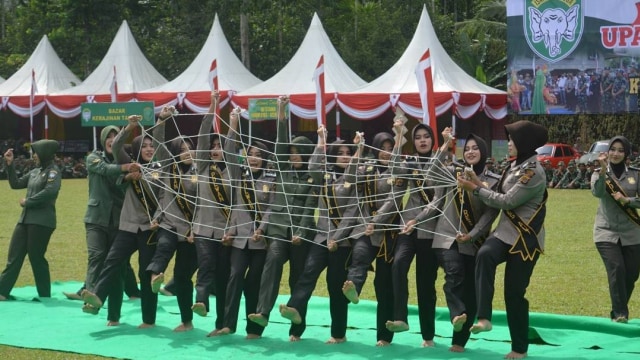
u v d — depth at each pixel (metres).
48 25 44.91
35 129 40.66
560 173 29.92
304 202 8.34
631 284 9.41
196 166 8.68
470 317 7.84
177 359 7.66
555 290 11.25
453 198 7.74
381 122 37.69
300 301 8.05
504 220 7.48
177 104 31.98
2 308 10.23
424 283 8.06
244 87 32.69
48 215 10.81
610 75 29.69
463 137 36.59
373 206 8.06
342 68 32.16
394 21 41.28
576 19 29.86
